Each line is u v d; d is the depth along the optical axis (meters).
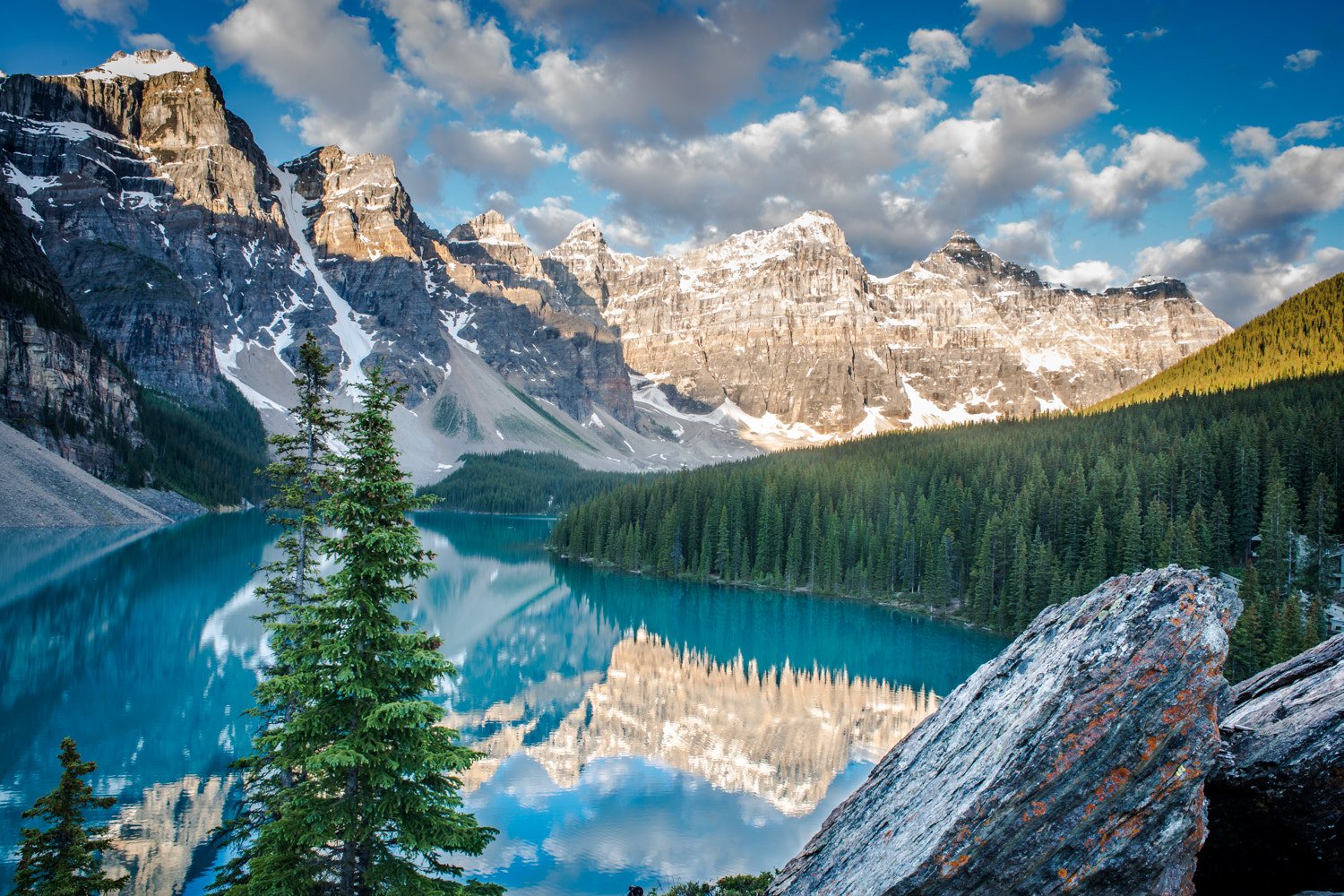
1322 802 8.62
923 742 11.00
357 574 16.80
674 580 133.12
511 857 33.97
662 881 31.92
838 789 43.41
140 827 32.56
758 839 36.47
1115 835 7.80
